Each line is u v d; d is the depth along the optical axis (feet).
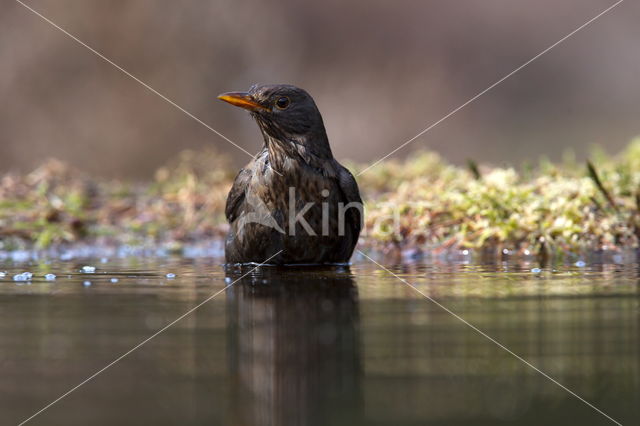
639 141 66.03
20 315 25.63
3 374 18.81
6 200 60.54
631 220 45.52
